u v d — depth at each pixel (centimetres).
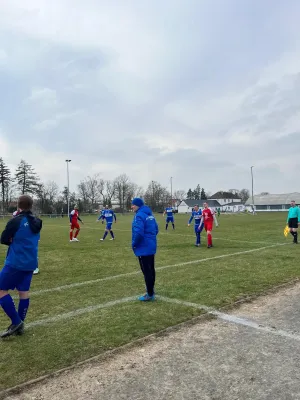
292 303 549
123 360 359
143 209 582
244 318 480
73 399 291
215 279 726
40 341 414
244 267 859
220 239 1587
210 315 493
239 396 288
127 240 1659
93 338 417
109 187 10519
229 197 14525
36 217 453
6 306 429
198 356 364
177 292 625
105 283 727
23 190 7638
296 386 302
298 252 1116
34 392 302
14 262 428
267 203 10956
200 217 1370
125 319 484
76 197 9988
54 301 595
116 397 292
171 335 422
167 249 1252
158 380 318
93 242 1577
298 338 407
